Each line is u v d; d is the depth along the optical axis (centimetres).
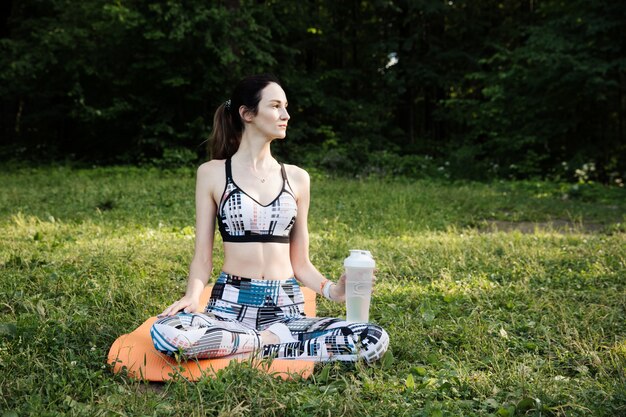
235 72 1641
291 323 337
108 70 1722
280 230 344
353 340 322
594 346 365
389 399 283
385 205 977
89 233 696
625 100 1786
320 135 1855
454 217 905
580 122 1698
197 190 350
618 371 315
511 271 547
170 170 1515
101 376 304
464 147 1703
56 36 1647
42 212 847
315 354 325
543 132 1627
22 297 422
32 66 1644
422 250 628
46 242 627
